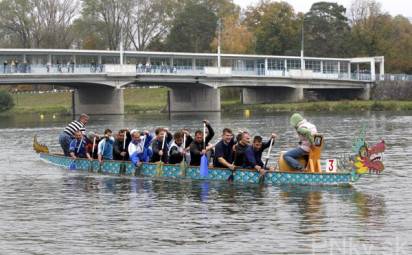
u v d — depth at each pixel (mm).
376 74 138375
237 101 144125
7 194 28219
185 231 20625
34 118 115438
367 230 20297
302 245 18766
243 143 29625
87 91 121375
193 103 126125
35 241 19688
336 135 59531
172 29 170625
